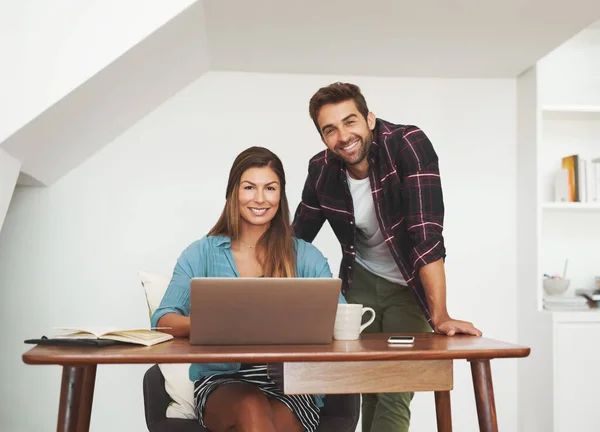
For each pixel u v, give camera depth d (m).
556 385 3.77
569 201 4.08
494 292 4.18
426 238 2.49
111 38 2.79
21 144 2.89
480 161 4.22
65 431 1.62
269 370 1.94
